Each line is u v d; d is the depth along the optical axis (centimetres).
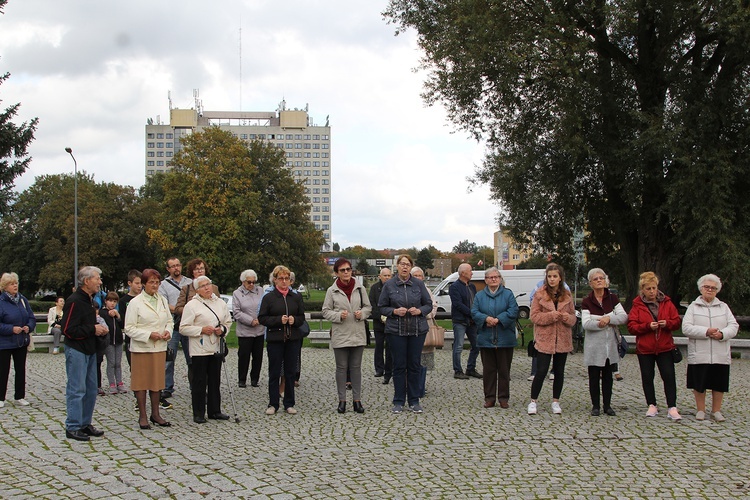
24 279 6856
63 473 637
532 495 563
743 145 1986
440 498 556
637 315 912
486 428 842
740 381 1276
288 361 976
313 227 5725
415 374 972
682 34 2058
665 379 905
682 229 1970
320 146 19388
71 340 786
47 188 7062
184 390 1203
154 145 17725
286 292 986
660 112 1972
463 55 2016
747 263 1866
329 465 665
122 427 868
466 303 1307
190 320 903
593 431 816
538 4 1967
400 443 763
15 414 948
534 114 2223
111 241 6156
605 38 2127
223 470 646
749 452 707
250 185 5244
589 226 2598
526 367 1480
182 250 5144
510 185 2314
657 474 625
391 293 977
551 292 942
